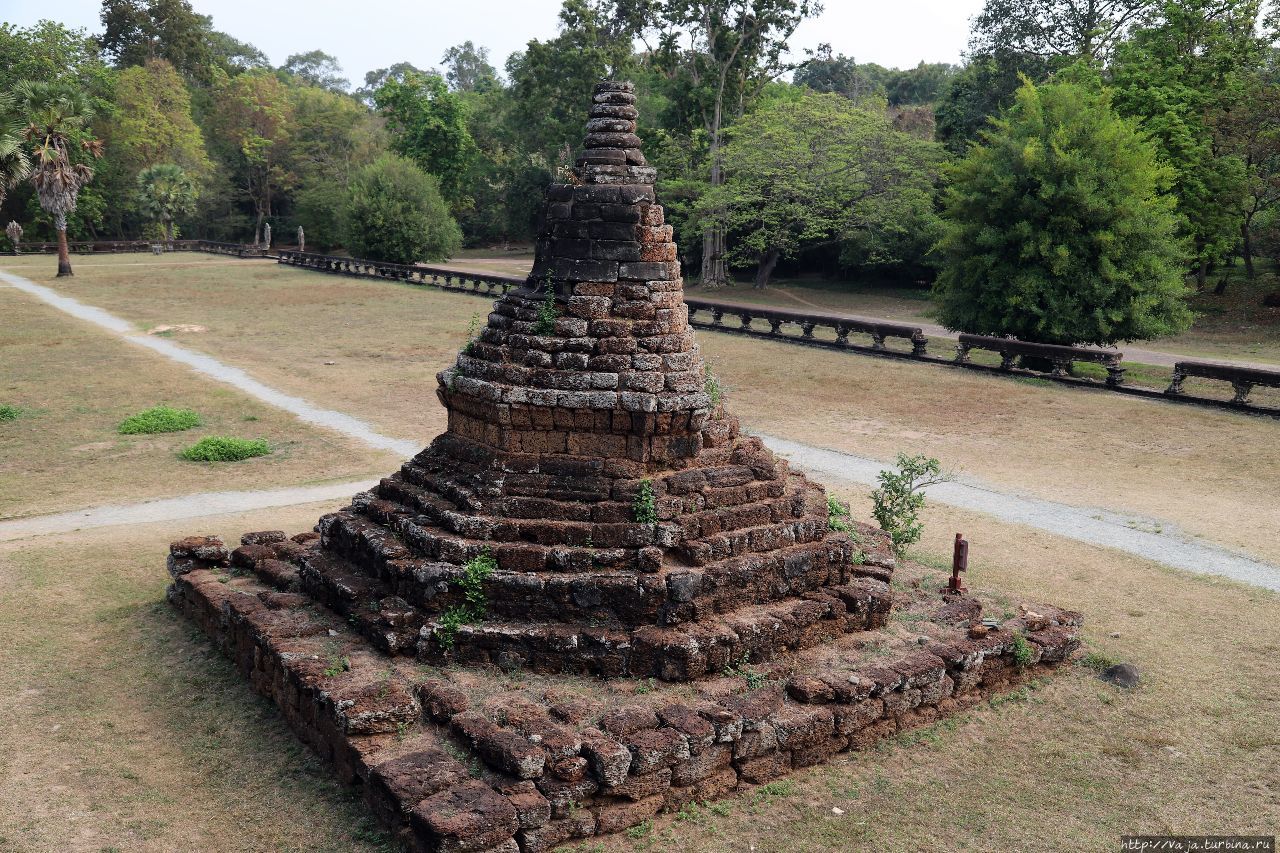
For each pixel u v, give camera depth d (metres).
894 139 41.81
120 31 80.88
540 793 6.93
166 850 7.04
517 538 9.05
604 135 9.79
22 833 7.18
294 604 9.86
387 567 9.25
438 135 69.94
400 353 29.59
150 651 10.24
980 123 47.12
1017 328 26.73
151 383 25.03
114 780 7.91
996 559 12.98
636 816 7.23
